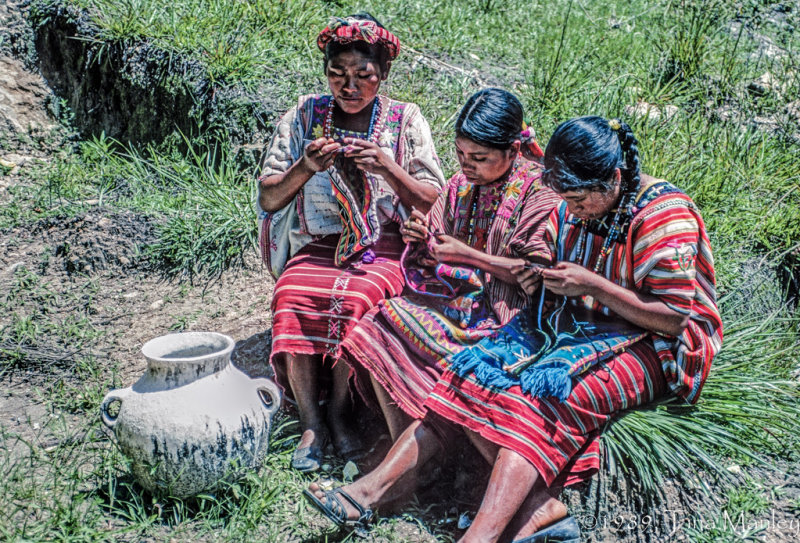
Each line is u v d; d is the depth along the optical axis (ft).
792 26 23.02
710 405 11.05
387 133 11.66
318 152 10.95
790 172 16.44
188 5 19.92
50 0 20.93
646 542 10.18
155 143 18.88
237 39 18.97
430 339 10.30
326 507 9.38
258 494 10.10
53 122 21.04
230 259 15.49
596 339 9.96
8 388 12.80
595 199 9.60
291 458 10.94
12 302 14.87
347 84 11.12
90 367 13.12
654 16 23.03
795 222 15.17
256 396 10.15
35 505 10.02
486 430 9.40
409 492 9.94
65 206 16.99
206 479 9.69
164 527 9.80
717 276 13.73
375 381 10.51
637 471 10.41
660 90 18.85
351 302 10.86
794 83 19.20
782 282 14.52
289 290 11.13
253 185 16.37
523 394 9.38
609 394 9.76
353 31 10.87
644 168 15.24
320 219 11.81
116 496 10.23
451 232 11.10
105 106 20.16
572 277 9.61
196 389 9.64
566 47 20.63
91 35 19.97
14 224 16.72
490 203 10.77
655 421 10.51
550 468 9.28
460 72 18.90
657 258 9.61
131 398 9.77
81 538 9.37
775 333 12.71
